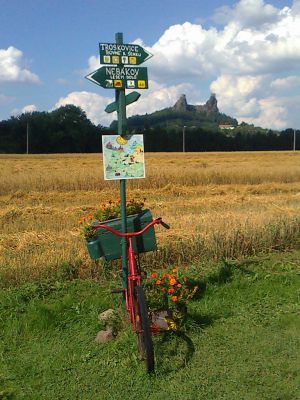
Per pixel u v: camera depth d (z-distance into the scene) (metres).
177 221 10.44
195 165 30.55
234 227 9.27
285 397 4.12
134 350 4.93
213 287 6.82
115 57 5.31
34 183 19.62
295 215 11.10
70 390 4.36
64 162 37.31
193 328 5.45
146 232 5.52
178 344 5.12
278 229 9.36
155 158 43.78
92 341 5.31
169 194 19.11
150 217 5.54
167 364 4.71
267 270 7.67
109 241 5.54
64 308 6.09
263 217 10.73
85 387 4.41
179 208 14.67
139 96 5.40
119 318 5.62
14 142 82.62
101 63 5.26
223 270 7.36
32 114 90.25
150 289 5.45
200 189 20.09
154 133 90.62
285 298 6.57
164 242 8.45
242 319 5.81
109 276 7.36
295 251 9.12
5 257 7.86
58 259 7.57
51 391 4.36
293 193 19.92
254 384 4.33
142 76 5.45
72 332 5.56
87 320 5.79
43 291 6.63
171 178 21.39
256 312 6.04
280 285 7.04
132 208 6.16
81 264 7.54
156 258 8.14
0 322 5.74
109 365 4.76
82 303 6.21
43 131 84.06
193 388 4.29
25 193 18.41
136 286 4.79
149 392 4.27
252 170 23.88
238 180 22.78
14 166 31.66
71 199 17.69
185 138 90.88
